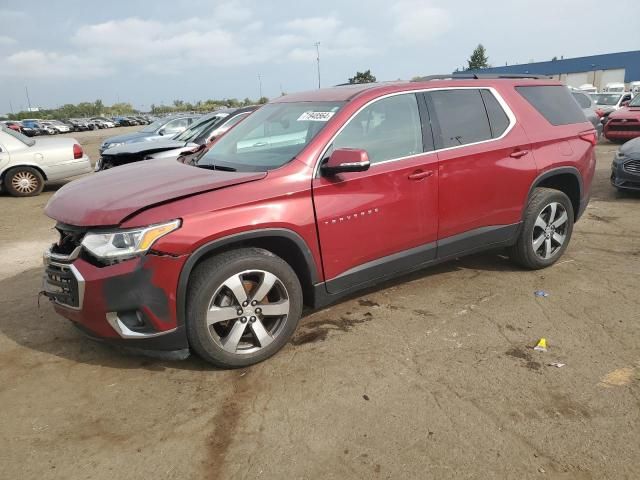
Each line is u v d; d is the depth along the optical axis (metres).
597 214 7.26
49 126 54.44
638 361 3.37
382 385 3.18
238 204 3.22
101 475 2.52
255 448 2.67
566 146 4.91
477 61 72.06
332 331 3.89
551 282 4.73
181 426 2.86
